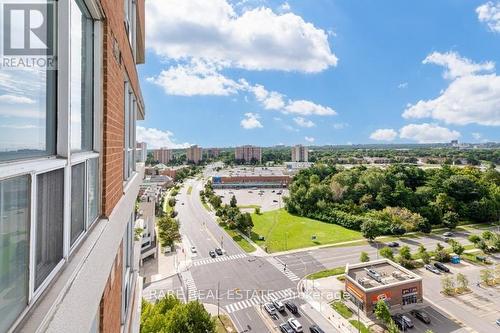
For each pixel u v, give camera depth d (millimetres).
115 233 3572
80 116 2463
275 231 48062
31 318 1438
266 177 99250
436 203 51562
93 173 2812
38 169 1516
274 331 23125
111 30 3188
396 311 25328
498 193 53938
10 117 1374
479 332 23141
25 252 1447
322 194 56719
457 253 36688
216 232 48562
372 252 38812
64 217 1908
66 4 1902
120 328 4852
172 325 15852
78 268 1946
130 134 6473
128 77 5410
